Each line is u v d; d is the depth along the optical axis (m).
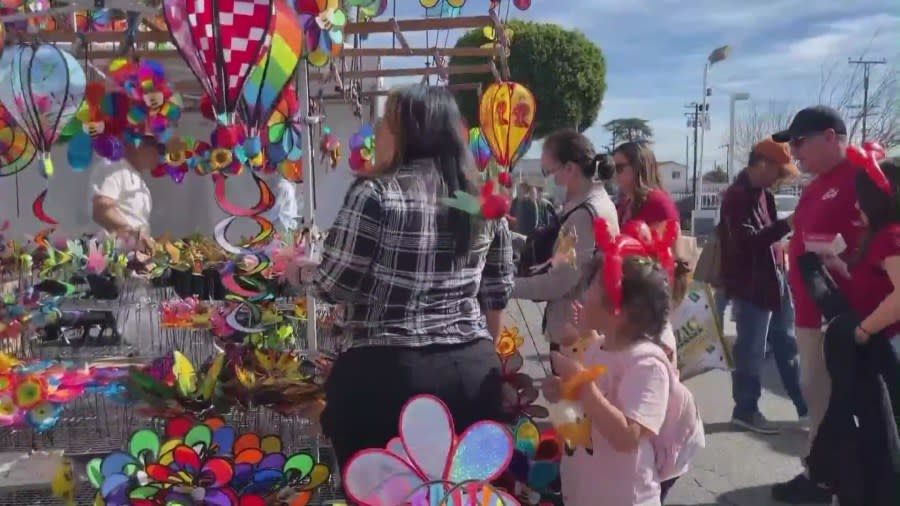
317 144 4.82
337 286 1.79
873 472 2.31
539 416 2.51
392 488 1.73
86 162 3.32
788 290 4.14
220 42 2.08
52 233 4.45
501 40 4.09
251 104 2.28
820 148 2.83
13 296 3.69
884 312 2.25
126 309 3.91
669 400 2.05
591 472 2.04
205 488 2.02
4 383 2.79
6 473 2.91
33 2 2.87
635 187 3.32
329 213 5.57
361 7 3.51
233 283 3.11
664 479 2.09
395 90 1.94
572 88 18.69
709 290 3.37
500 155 4.32
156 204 6.06
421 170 1.86
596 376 1.87
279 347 3.13
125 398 2.71
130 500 1.98
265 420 2.94
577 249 2.75
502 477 2.25
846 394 2.35
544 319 2.85
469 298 1.95
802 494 3.23
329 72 4.33
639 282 1.98
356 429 1.86
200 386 2.70
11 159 3.26
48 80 2.69
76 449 3.04
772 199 4.12
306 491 2.18
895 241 2.29
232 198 4.32
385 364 1.83
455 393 1.86
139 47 3.98
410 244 1.79
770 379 5.26
